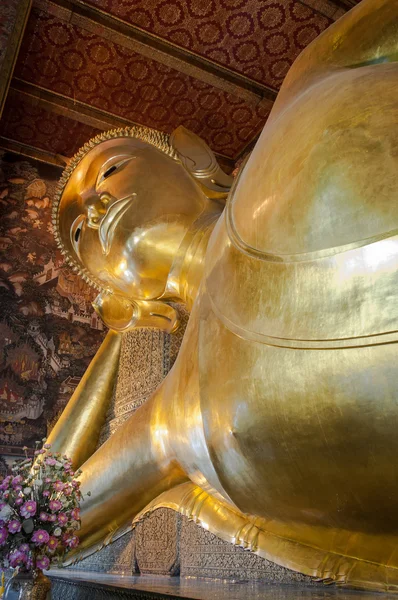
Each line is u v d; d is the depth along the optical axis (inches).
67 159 287.4
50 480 112.7
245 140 283.3
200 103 261.6
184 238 154.1
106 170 164.4
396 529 73.5
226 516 109.0
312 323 73.7
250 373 80.7
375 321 67.2
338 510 76.4
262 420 78.3
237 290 89.0
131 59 237.8
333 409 70.1
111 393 187.5
